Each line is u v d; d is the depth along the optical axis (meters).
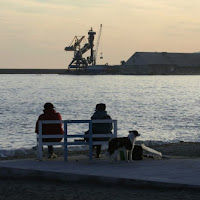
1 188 13.76
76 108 91.44
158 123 59.66
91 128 17.91
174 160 17.73
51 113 18.27
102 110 18.41
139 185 13.54
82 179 14.48
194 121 62.00
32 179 15.34
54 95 147.38
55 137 17.89
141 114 75.12
